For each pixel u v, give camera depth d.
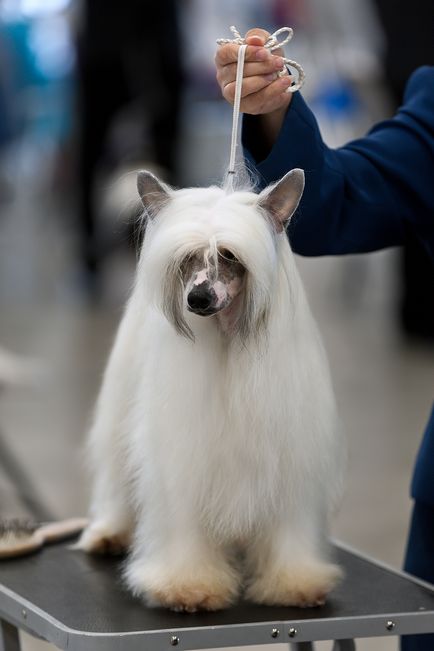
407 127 3.30
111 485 3.12
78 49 11.28
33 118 16.02
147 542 2.79
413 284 10.27
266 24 12.65
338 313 11.73
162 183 2.65
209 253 2.48
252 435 2.61
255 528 2.74
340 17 10.20
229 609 2.71
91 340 10.02
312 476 2.69
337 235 3.15
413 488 3.25
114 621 2.62
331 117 11.48
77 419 7.66
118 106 11.25
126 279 12.30
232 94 2.84
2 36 14.27
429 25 9.38
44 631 2.64
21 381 5.58
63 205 14.83
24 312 11.34
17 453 6.92
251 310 2.53
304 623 2.61
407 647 3.37
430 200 3.24
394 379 8.98
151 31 10.97
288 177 2.57
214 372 2.61
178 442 2.64
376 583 2.92
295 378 2.62
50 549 3.21
